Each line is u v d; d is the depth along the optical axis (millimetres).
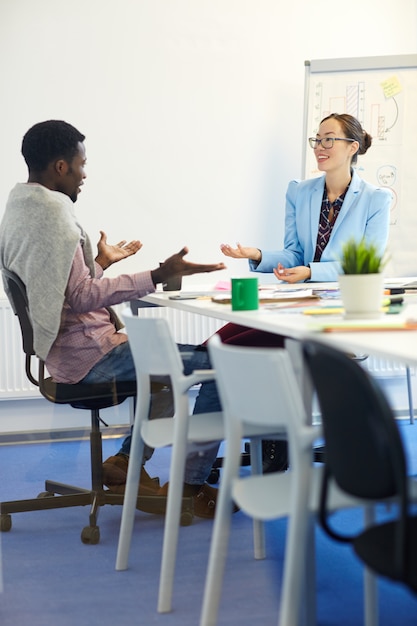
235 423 1694
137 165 4328
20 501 2855
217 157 4402
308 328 1729
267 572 2359
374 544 1334
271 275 4480
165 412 2693
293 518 1438
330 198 3729
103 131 4281
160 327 2041
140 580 2342
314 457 3322
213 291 3000
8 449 4117
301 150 4465
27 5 4172
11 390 4156
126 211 4336
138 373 2322
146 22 4281
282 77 4422
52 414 4262
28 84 4199
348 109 4324
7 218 2861
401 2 4496
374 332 1669
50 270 2781
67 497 2854
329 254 3609
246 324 2014
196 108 4359
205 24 4336
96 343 2852
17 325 4129
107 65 4262
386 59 4328
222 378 1593
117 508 3105
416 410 4684
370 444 1257
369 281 1906
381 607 2072
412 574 1216
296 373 1861
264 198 4457
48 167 2883
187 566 2434
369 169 4332
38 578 2395
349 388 1256
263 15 4383
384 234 3650
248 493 1615
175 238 4395
